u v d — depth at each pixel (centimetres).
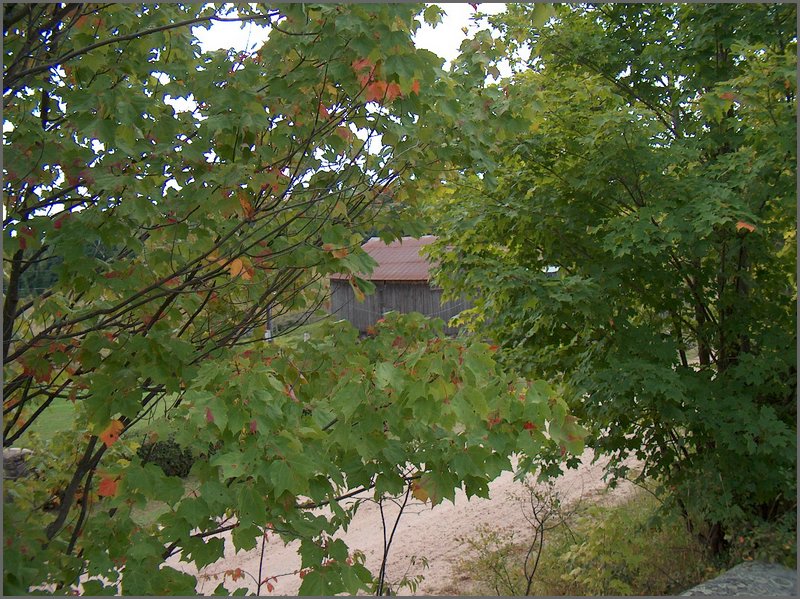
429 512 829
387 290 1602
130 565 218
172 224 266
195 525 211
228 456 198
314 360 305
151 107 259
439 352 231
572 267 551
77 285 258
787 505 528
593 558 539
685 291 522
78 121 230
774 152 438
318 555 224
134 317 306
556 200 510
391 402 238
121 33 286
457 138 338
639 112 447
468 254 552
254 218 286
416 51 267
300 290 354
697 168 496
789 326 509
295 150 287
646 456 546
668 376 458
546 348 554
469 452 240
